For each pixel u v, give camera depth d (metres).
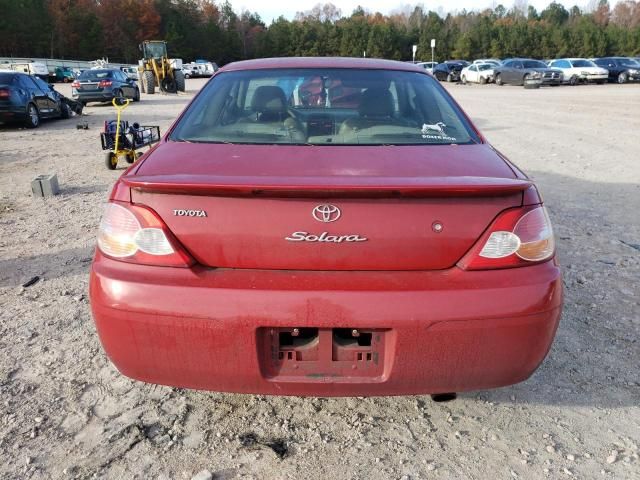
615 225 5.51
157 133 10.23
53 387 2.78
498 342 2.05
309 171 2.18
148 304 2.03
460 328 2.02
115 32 81.88
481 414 2.62
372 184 1.98
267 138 2.68
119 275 2.08
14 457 2.29
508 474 2.24
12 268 4.36
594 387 2.81
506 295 2.03
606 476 2.22
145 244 2.08
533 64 33.75
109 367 2.97
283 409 2.65
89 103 23.09
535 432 2.49
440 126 2.84
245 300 2.00
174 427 2.51
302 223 2.04
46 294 3.86
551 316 2.10
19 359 3.03
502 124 13.91
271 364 2.11
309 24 97.75
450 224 2.06
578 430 2.50
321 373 2.11
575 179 7.62
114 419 2.55
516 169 2.39
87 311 3.61
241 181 2.02
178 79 28.78
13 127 14.64
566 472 2.25
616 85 33.22
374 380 2.11
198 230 2.07
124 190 2.15
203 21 98.50
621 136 11.62
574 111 17.02
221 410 2.63
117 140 8.62
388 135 2.72
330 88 3.07
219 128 2.78
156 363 2.11
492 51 84.75
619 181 7.48
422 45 92.44
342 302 2.00
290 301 2.00
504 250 2.07
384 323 2.00
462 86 34.56
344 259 2.06
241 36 102.00
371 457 2.33
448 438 2.45
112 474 2.22
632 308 3.66
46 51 76.12
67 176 8.20
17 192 7.12
